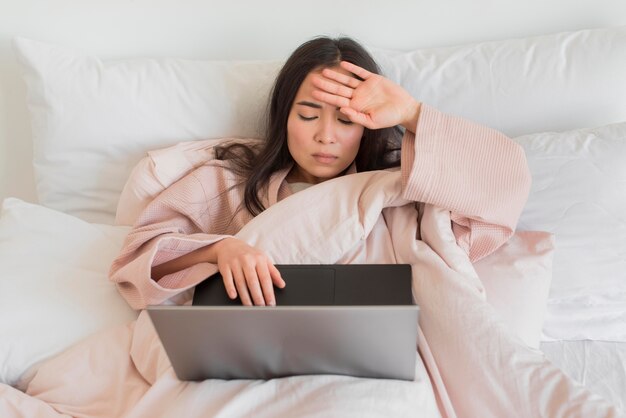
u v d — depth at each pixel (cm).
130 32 122
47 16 119
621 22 117
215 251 87
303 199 92
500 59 111
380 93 97
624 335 104
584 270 102
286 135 106
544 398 73
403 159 95
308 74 101
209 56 125
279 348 69
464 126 95
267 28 121
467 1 116
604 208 100
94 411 84
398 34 121
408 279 73
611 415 69
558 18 118
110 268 96
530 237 99
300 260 88
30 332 90
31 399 82
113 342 89
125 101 112
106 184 116
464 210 92
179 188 103
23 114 130
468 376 78
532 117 110
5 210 105
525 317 93
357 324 63
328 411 68
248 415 71
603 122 110
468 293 81
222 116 114
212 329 65
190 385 77
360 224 89
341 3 118
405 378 74
